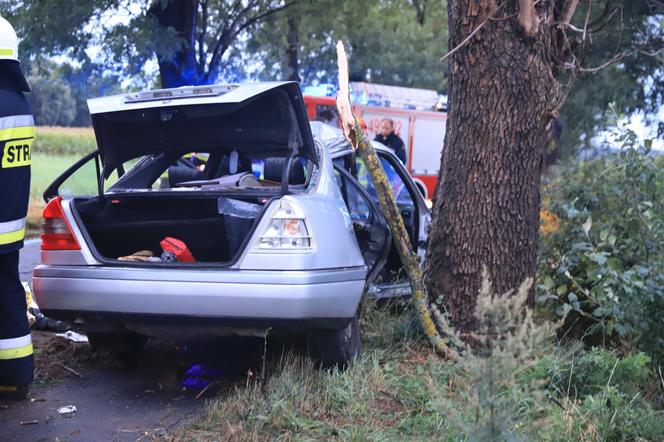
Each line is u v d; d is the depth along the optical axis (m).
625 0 9.23
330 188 4.56
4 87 3.80
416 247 5.88
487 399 2.58
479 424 2.67
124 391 4.26
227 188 4.52
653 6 7.75
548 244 5.73
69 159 19.61
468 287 4.72
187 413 3.88
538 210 4.89
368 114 16.58
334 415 3.76
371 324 5.05
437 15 29.23
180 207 4.76
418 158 17.75
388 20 25.23
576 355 4.67
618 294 4.85
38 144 20.55
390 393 4.04
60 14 12.05
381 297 5.30
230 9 16.03
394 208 4.53
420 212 5.93
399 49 28.81
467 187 4.75
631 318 4.78
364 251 4.88
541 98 4.72
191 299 3.82
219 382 4.40
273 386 3.99
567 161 6.61
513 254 4.74
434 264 4.88
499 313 2.61
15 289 3.92
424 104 17.88
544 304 5.41
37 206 13.30
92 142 21.39
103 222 4.59
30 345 3.98
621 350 4.89
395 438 3.46
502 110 4.67
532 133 4.74
